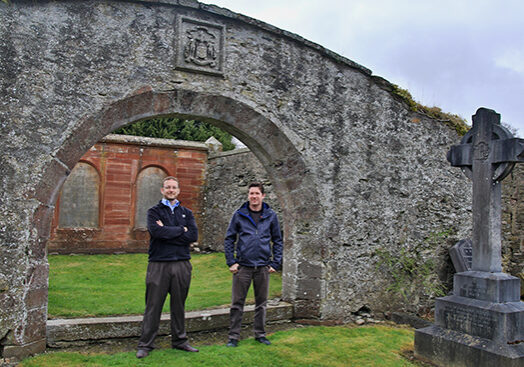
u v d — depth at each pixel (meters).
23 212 4.16
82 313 5.12
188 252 4.33
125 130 14.40
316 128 5.80
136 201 11.41
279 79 5.62
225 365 3.95
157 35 4.98
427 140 6.70
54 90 4.41
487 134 4.44
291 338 4.87
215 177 11.83
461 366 4.04
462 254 6.44
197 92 5.10
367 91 6.23
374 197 6.14
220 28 5.32
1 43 4.20
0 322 3.97
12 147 4.16
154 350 4.28
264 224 4.64
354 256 5.91
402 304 6.19
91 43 4.64
